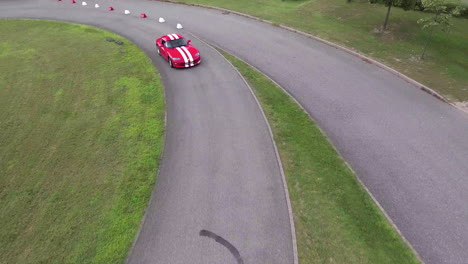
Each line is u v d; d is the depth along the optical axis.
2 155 11.99
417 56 19.09
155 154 11.97
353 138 12.88
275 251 8.65
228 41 21.55
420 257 8.63
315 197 10.24
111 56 19.42
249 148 12.33
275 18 25.06
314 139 12.81
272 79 17.09
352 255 8.53
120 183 10.74
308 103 15.09
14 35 22.77
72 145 12.42
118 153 12.01
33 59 19.20
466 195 10.35
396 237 9.10
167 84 16.72
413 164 11.57
